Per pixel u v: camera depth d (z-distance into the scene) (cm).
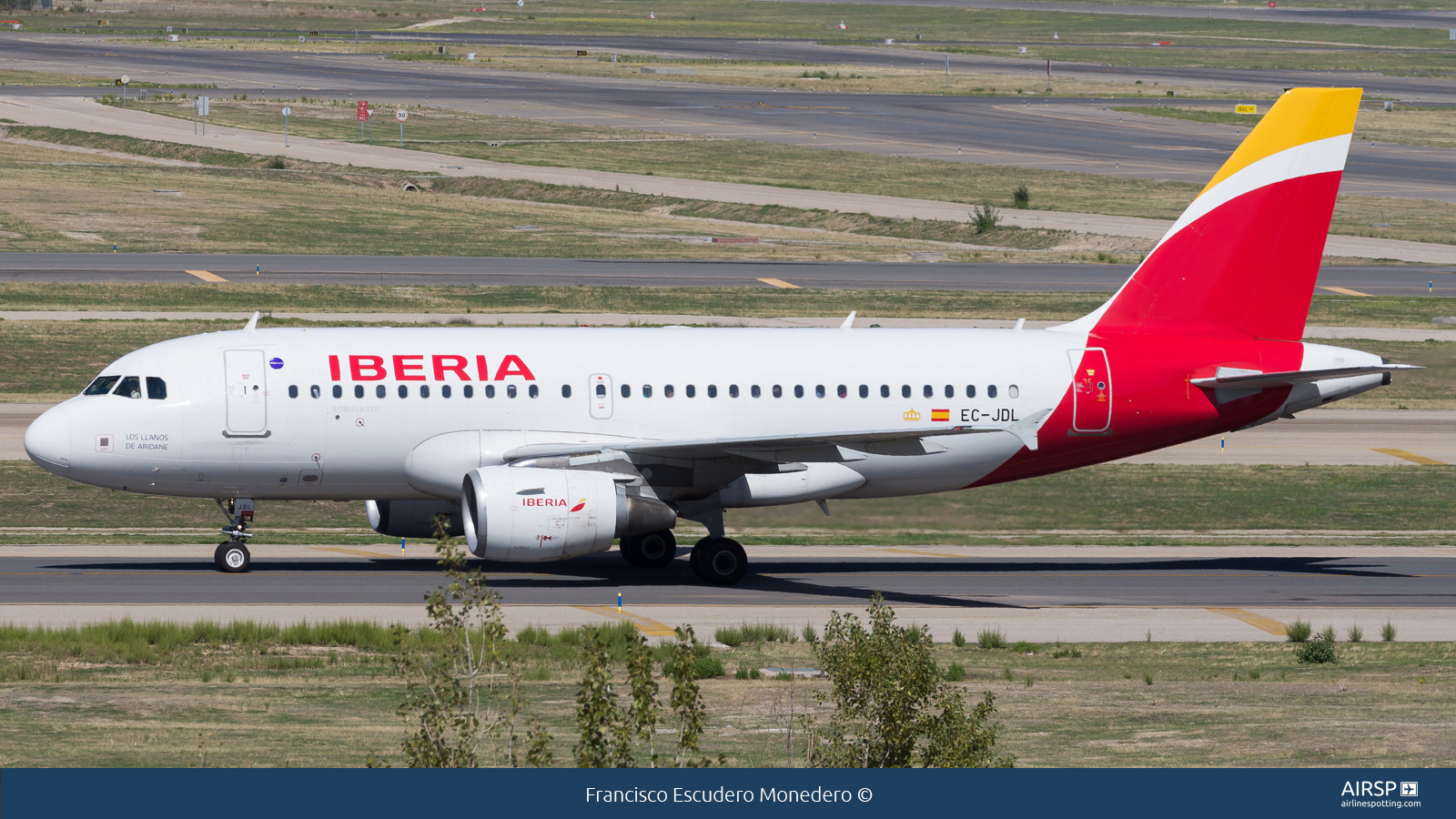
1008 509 18038
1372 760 6956
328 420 13212
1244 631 12031
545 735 6225
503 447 13362
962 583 14050
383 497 13762
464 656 9844
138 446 13038
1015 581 14200
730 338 14200
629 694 8825
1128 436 14525
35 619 11400
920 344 14312
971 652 10931
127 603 12112
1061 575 14575
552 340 13850
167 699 8538
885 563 15138
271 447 13200
